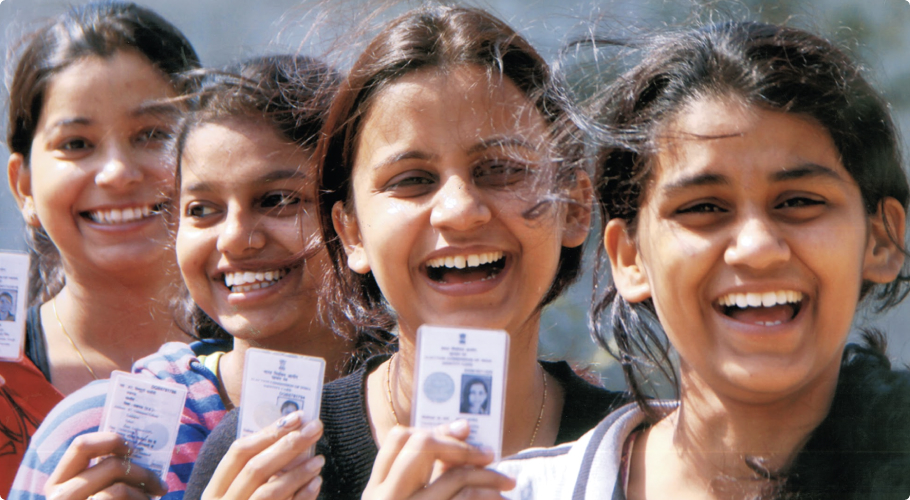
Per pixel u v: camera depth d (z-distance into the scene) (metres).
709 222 3.08
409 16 4.07
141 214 5.26
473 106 3.74
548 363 4.45
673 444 3.37
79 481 3.66
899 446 3.22
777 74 3.09
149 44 5.39
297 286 4.60
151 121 5.29
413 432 3.08
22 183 5.62
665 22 4.71
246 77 4.70
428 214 3.68
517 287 3.78
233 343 5.04
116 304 5.31
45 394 4.94
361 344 4.71
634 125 3.37
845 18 5.45
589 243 4.45
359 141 3.90
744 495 3.20
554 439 4.06
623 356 3.92
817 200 3.04
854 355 3.62
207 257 4.62
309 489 3.33
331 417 4.06
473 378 3.11
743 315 3.09
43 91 5.28
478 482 3.02
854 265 3.02
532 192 3.75
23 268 4.62
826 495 3.18
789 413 3.21
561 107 3.95
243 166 4.49
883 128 3.38
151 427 3.80
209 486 3.39
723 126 3.05
